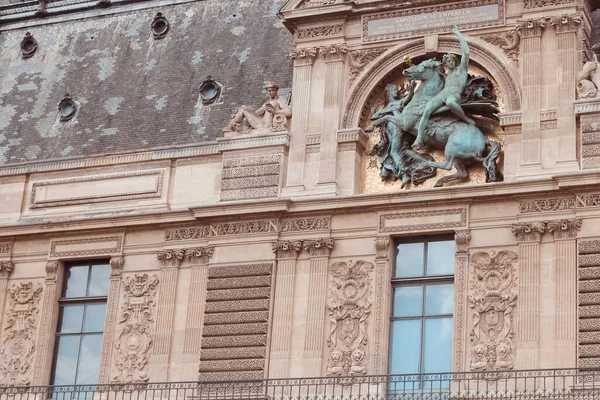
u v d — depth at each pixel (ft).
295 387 187.52
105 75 235.81
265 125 201.67
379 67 199.72
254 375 189.26
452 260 187.01
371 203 190.60
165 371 195.52
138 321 200.23
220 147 202.39
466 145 190.80
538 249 181.68
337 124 197.98
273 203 194.49
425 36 198.18
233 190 199.82
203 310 196.13
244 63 224.74
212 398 189.88
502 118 189.47
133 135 221.66
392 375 177.37
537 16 192.13
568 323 176.96
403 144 196.34
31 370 204.03
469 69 196.75
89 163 211.00
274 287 193.26
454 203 187.52
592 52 196.03
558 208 182.19
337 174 195.72
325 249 192.13
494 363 178.91
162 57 233.76
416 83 198.59
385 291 187.32
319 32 203.21
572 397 171.73
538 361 176.96
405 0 199.82
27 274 209.67
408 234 189.06
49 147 227.40
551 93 188.14
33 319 207.00
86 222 206.28
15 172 215.31
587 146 183.21
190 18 238.68
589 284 177.37
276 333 190.70
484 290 182.80
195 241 200.23
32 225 209.05
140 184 207.00
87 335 204.33
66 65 241.96
